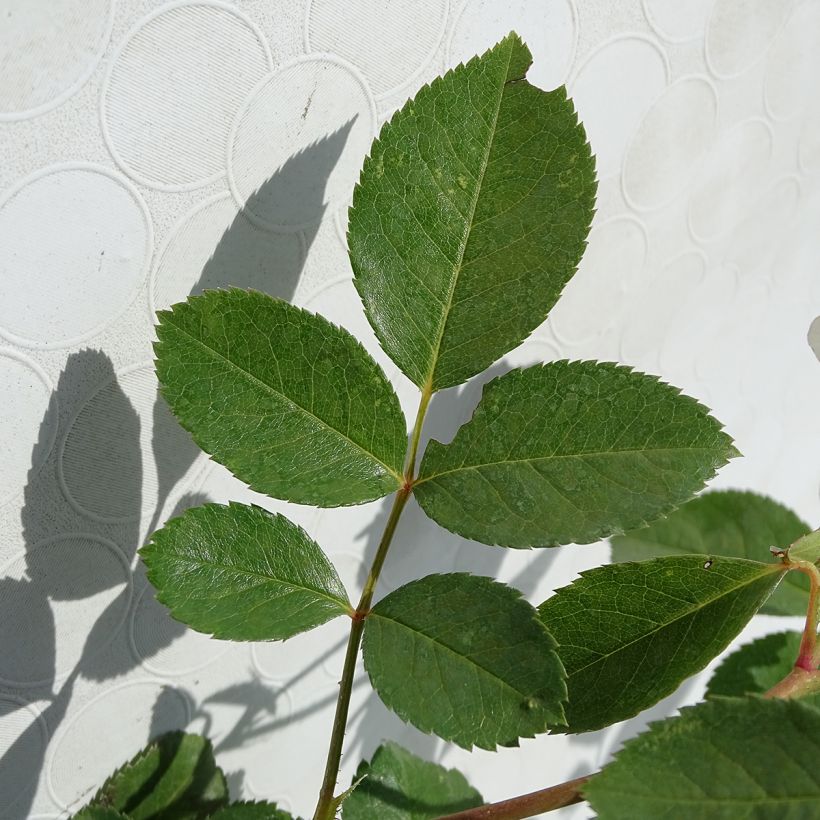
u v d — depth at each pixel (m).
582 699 0.16
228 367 0.14
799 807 0.13
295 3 0.17
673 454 0.15
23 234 0.15
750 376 0.32
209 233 0.17
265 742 0.24
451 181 0.15
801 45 0.26
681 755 0.13
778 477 0.35
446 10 0.19
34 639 0.18
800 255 0.31
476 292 0.15
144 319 0.17
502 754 0.30
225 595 0.14
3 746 0.19
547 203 0.15
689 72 0.24
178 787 0.22
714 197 0.26
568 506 0.15
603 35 0.22
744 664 0.21
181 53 0.16
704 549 0.23
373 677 0.14
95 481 0.18
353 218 0.15
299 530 0.15
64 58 0.15
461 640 0.14
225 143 0.17
